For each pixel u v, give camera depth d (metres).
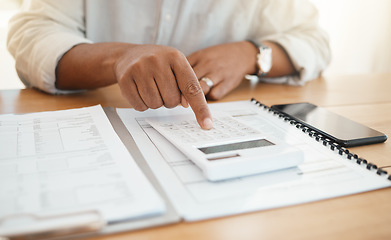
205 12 0.85
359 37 1.74
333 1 1.67
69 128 0.40
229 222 0.24
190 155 0.32
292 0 0.86
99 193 0.25
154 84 0.45
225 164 0.29
